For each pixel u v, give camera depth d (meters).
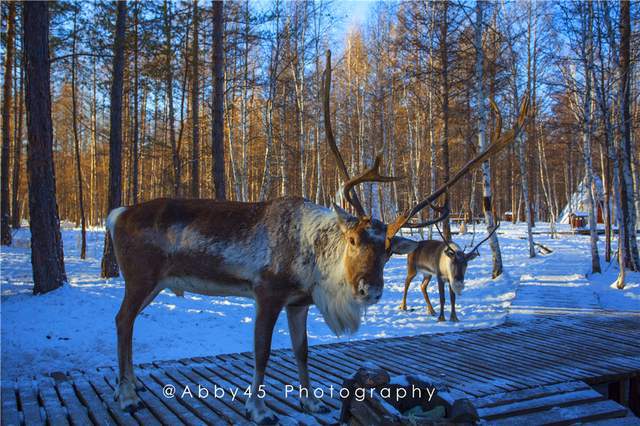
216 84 12.31
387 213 30.19
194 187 17.58
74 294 9.73
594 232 15.11
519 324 8.68
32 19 9.82
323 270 4.24
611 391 5.96
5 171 19.86
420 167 29.67
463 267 9.59
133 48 13.92
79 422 4.14
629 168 15.27
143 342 7.29
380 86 23.91
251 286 4.39
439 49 15.32
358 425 3.81
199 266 4.43
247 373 5.57
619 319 9.10
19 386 5.08
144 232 4.51
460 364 6.04
